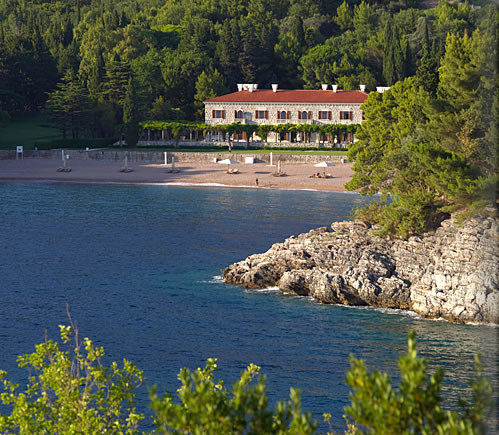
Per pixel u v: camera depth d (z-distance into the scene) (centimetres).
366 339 3953
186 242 6975
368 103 6756
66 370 1345
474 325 4141
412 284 4669
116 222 8212
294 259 5191
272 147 15188
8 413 2966
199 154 14362
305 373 3472
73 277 5525
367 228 5712
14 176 12950
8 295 4959
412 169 5106
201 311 4569
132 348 3859
